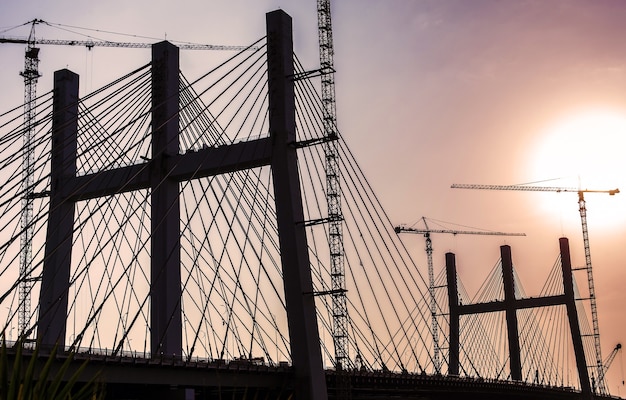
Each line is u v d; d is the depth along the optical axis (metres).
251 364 88.25
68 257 98.56
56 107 102.56
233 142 97.31
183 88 102.62
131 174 99.06
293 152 96.00
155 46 103.19
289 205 94.12
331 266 114.19
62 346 72.88
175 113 100.94
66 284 97.56
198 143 100.06
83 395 16.08
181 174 98.06
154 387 83.25
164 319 94.06
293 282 93.12
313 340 92.75
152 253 96.38
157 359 80.00
